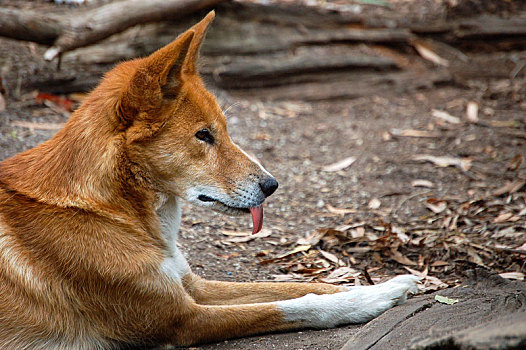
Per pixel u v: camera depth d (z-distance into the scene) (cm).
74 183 599
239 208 664
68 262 581
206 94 661
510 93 1546
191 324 612
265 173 668
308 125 1380
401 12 1773
